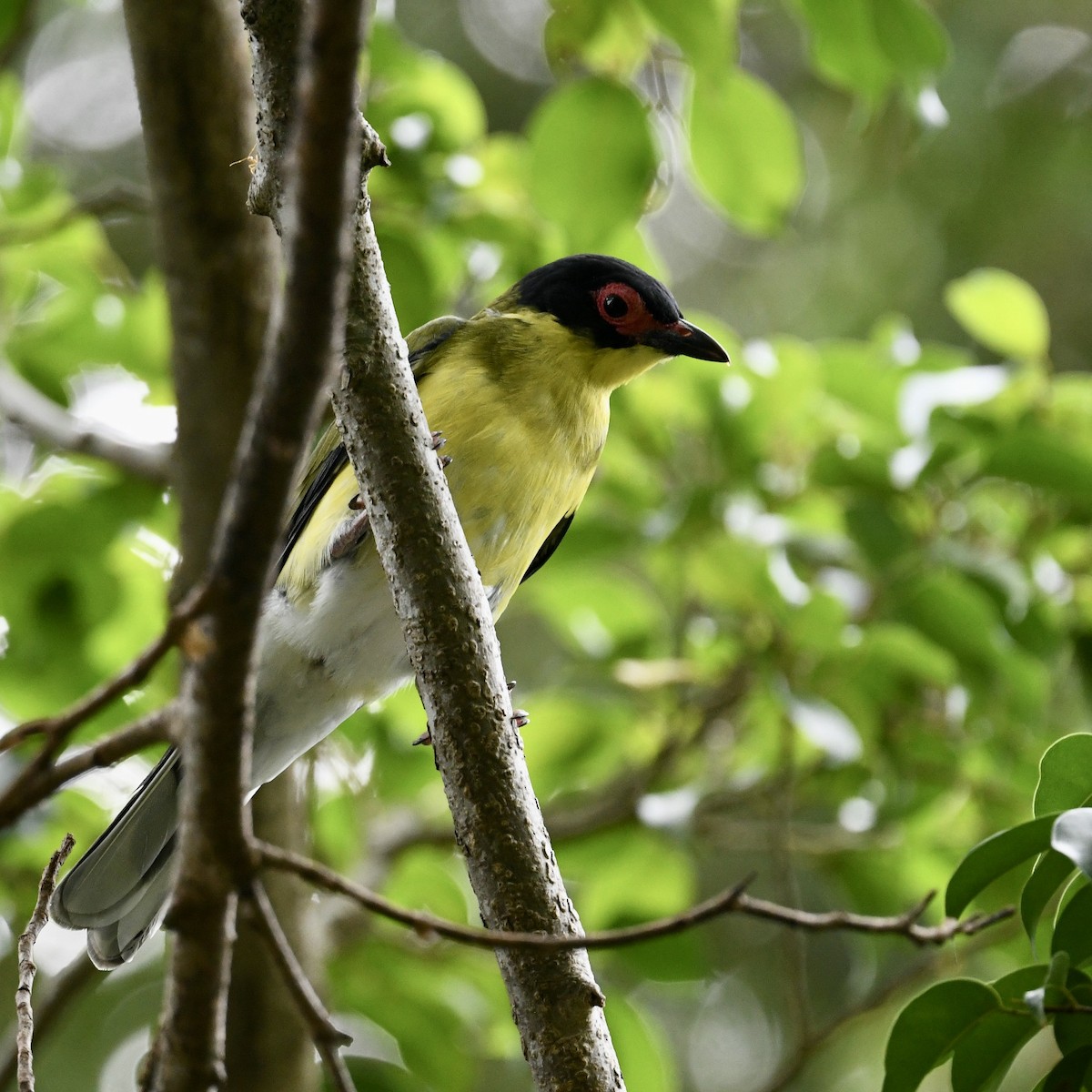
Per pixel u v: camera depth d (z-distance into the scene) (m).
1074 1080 4.77
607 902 10.21
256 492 3.82
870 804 10.07
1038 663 9.05
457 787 5.14
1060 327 16.66
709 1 8.24
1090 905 4.89
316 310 3.62
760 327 17.39
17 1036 4.87
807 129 17.70
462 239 9.34
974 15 17.08
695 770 10.43
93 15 18.16
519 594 10.59
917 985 10.72
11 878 9.67
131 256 16.56
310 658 8.45
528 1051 5.02
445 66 9.62
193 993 4.74
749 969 14.96
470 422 8.35
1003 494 9.68
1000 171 16.92
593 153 8.50
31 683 9.84
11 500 9.97
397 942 10.02
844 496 9.41
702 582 9.23
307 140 3.51
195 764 4.39
